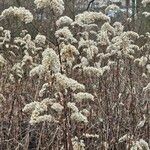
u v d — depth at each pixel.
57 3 1.38
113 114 1.84
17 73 1.97
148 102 1.81
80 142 1.48
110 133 1.78
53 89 1.38
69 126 1.37
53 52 1.30
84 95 1.47
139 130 1.84
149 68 2.01
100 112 1.88
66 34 1.42
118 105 1.89
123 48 1.97
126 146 1.66
